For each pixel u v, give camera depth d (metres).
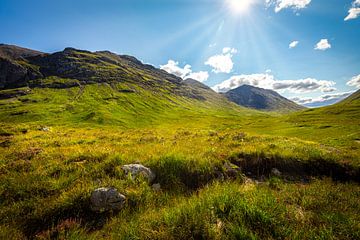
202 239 4.98
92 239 5.39
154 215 6.11
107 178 8.20
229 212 5.77
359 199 7.70
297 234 5.09
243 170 10.84
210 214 5.71
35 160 10.49
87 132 26.70
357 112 89.25
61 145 15.57
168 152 11.01
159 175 9.09
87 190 7.12
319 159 11.70
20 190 7.44
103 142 17.19
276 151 12.20
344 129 42.66
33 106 127.62
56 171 9.04
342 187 9.17
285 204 6.79
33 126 30.30
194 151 12.08
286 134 46.25
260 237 5.08
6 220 6.18
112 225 6.09
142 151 11.70
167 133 27.52
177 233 5.10
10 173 8.92
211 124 111.38
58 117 107.50
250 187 8.21
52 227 5.88
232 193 6.87
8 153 12.12
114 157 9.80
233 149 12.81
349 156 12.84
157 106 170.00
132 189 7.58
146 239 5.01
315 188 8.65
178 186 8.55
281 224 5.52
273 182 9.48
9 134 22.98
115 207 6.86
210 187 8.24
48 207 6.57
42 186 7.66
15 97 154.88
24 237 5.59
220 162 10.27
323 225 5.60
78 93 165.88
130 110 139.62
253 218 5.57
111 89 184.50
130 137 20.66
